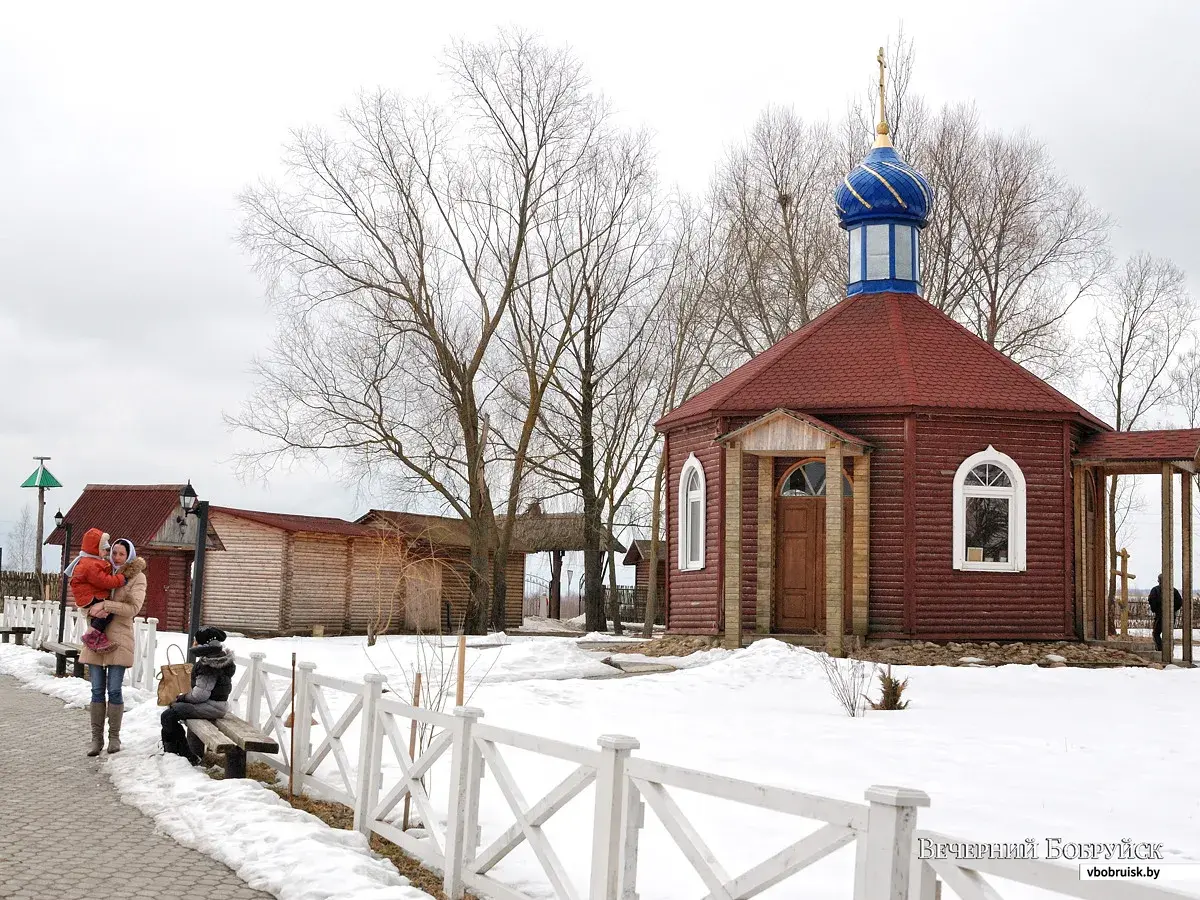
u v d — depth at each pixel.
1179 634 44.28
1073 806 10.18
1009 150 40.50
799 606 25.61
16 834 8.54
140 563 12.58
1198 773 11.89
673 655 25.61
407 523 42.56
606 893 5.73
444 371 36.91
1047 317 41.31
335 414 36.91
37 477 48.22
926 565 24.52
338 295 36.28
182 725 11.56
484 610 37.88
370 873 7.33
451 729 7.50
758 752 12.72
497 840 6.88
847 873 7.66
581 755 6.09
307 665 10.20
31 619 28.23
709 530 26.44
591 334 38.84
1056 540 25.28
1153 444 25.23
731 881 4.90
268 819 8.62
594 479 40.50
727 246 40.09
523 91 36.75
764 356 28.52
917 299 27.97
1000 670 21.42
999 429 25.11
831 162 41.03
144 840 8.47
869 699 16.98
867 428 24.88
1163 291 46.72
